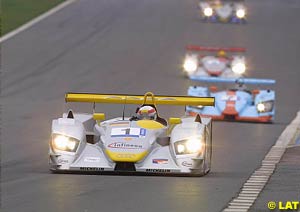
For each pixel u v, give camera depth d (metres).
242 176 50.25
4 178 48.25
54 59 145.00
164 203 40.31
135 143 49.00
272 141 74.94
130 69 139.25
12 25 180.25
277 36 185.38
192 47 128.88
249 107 91.31
